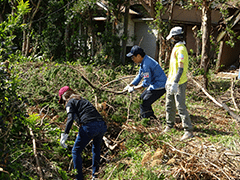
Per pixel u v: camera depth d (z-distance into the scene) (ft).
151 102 16.94
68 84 20.25
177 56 14.75
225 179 10.78
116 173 12.60
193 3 30.35
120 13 37.55
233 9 40.81
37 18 45.06
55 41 42.14
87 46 41.60
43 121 15.96
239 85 26.53
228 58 42.75
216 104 21.79
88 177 13.88
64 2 41.93
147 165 12.43
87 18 40.34
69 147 14.62
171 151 12.71
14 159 11.07
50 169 12.32
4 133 10.14
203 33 26.17
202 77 26.13
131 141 14.92
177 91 14.84
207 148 13.19
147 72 16.22
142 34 46.93
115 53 38.45
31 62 30.09
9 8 44.42
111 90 20.68
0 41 11.38
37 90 18.92
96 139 12.92
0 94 10.55
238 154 12.39
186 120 14.89
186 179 11.04
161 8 33.94
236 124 17.58
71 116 11.93
